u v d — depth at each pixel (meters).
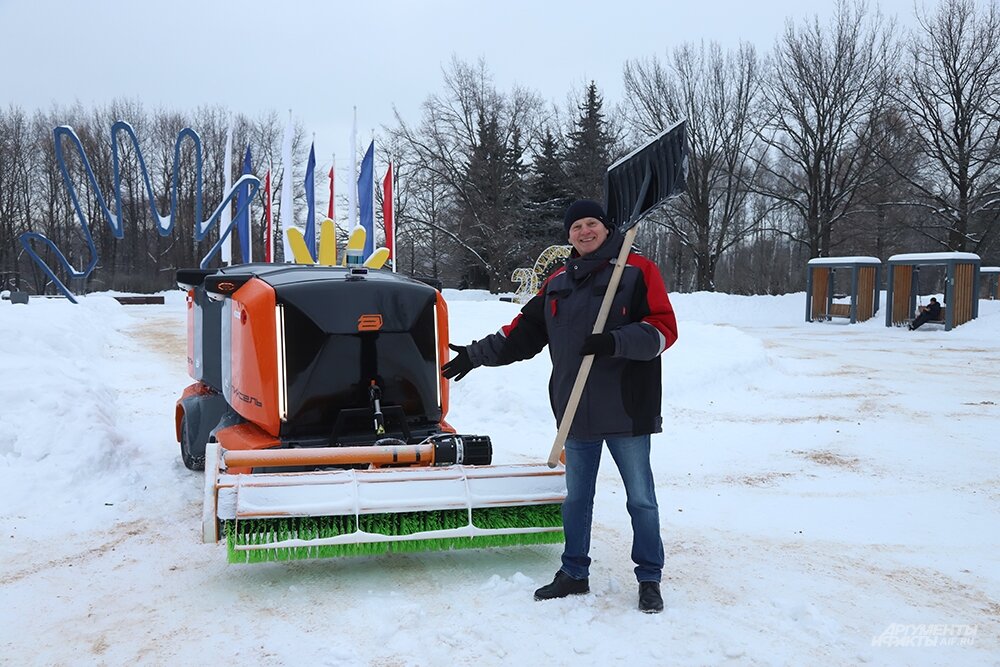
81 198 48.69
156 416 7.86
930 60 32.12
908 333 21.88
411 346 4.56
